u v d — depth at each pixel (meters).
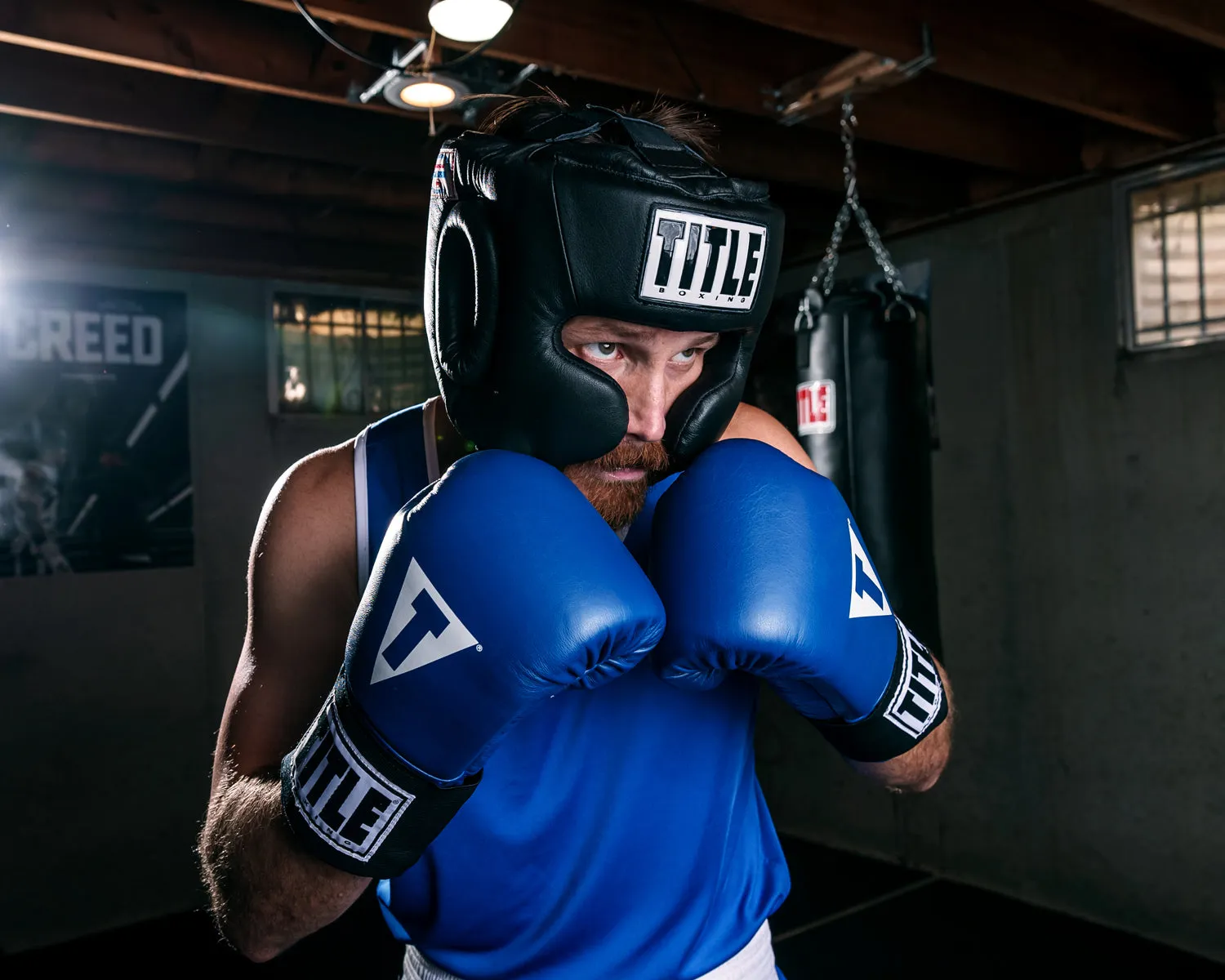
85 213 3.41
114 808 3.71
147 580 3.81
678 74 2.24
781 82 2.40
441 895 0.88
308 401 4.19
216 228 3.70
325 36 1.82
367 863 0.71
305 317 4.18
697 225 0.70
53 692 3.62
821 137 3.10
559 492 0.73
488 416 0.76
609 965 0.87
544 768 0.87
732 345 0.81
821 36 2.00
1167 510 3.12
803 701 0.85
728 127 2.87
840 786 4.25
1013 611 3.55
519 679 0.66
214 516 3.96
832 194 3.67
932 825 3.89
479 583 0.68
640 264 0.69
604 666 0.71
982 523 3.64
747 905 0.95
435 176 0.79
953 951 3.26
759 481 0.80
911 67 2.14
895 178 3.29
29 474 3.60
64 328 3.67
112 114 2.43
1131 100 2.57
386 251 4.06
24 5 1.92
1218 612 3.01
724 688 0.94
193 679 3.88
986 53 2.24
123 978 3.32
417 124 2.83
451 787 0.71
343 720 0.72
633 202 0.68
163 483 3.86
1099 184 3.23
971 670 3.70
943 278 3.72
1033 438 3.47
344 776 0.71
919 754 0.91
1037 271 3.43
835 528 0.82
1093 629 3.33
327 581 0.88
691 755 0.92
